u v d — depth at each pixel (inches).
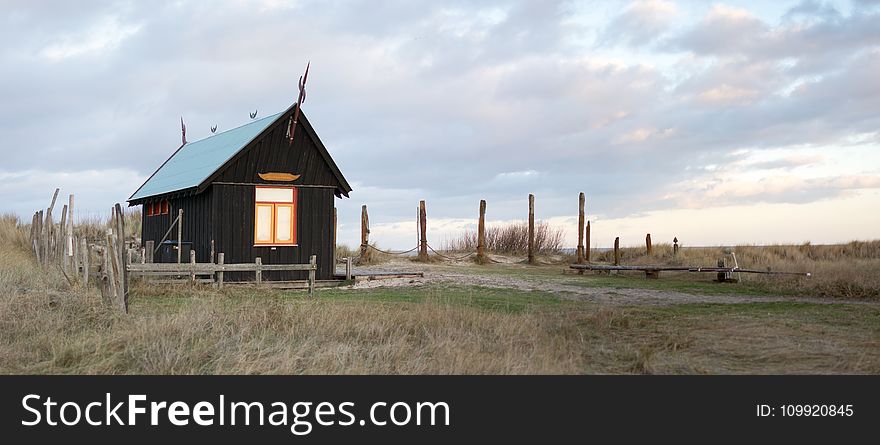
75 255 703.7
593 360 466.3
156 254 1083.9
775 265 1127.6
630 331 562.9
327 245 966.4
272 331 506.9
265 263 927.7
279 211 940.6
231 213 912.9
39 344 467.5
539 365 432.1
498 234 1764.3
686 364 448.1
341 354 451.2
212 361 438.9
